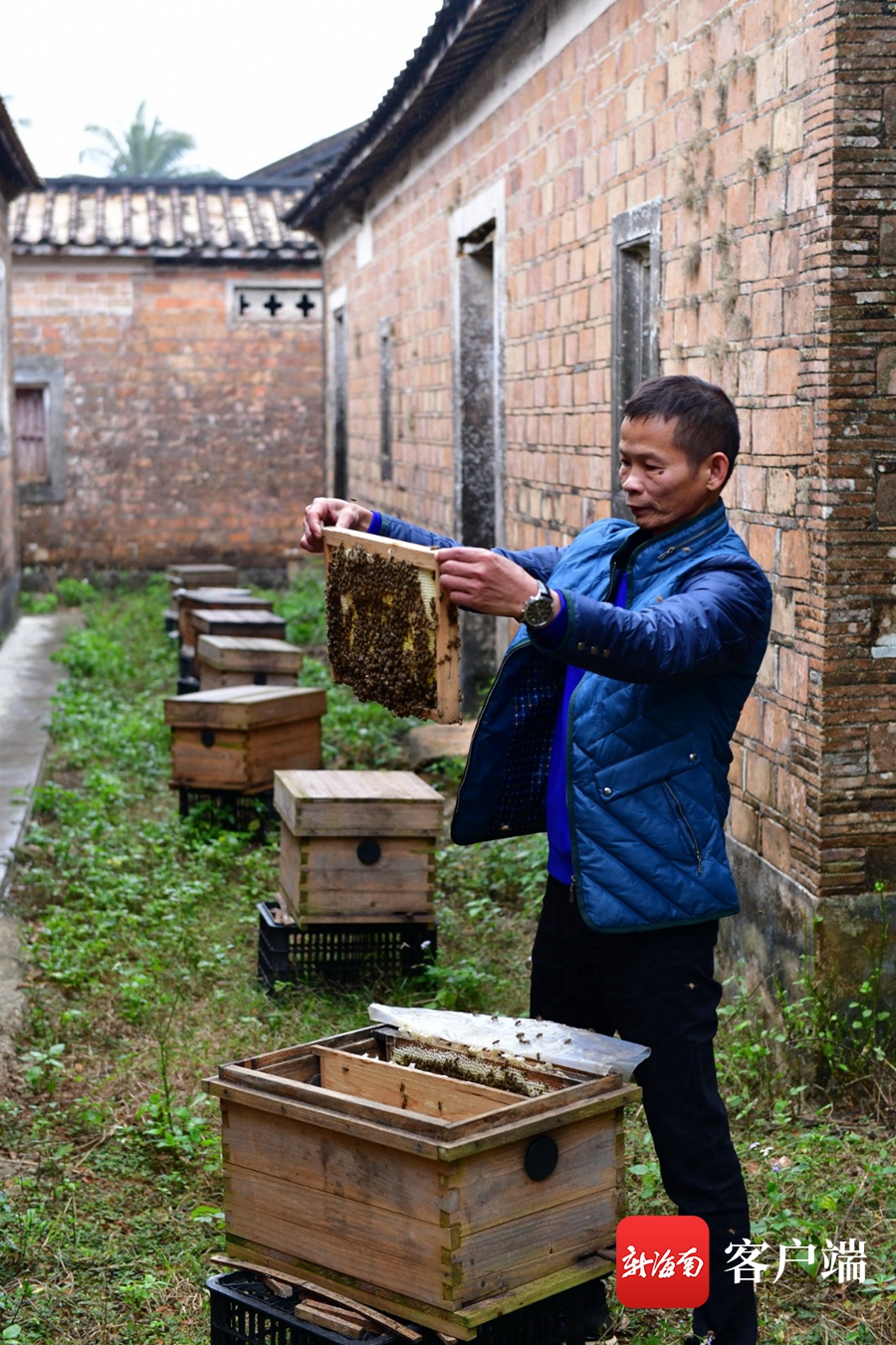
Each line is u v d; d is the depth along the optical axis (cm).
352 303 1628
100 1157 439
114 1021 546
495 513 1091
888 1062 462
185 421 1955
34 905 680
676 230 599
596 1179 290
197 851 743
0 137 1273
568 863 325
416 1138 264
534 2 823
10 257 1697
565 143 772
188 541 1973
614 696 303
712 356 557
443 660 298
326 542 349
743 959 535
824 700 462
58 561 1945
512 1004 553
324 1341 276
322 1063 318
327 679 1220
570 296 771
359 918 565
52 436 1923
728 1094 471
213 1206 413
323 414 1962
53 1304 362
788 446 487
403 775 611
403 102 1098
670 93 603
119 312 1920
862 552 459
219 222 1975
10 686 1258
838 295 450
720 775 314
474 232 1022
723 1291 310
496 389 954
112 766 977
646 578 314
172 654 1412
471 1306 267
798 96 472
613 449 699
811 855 471
